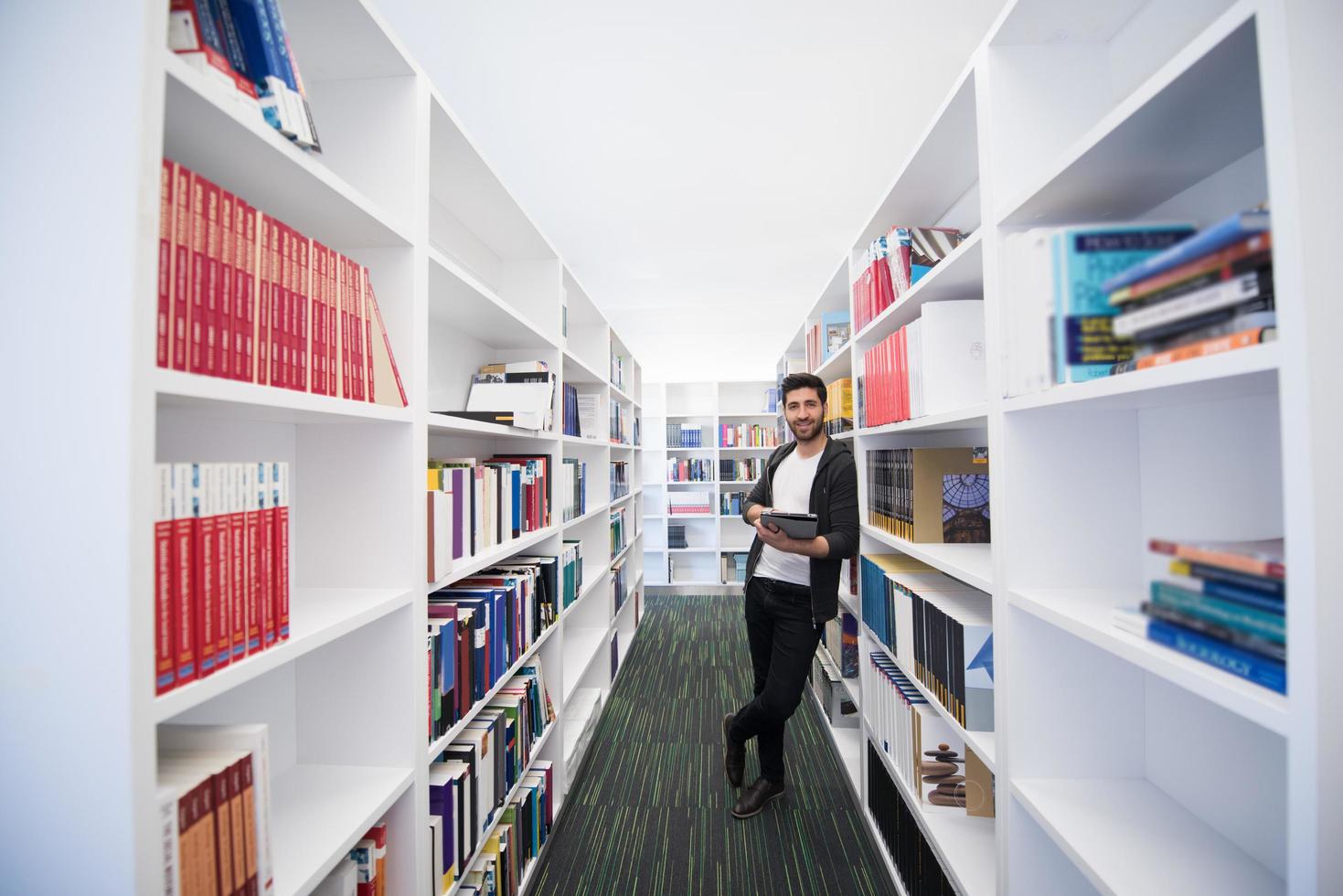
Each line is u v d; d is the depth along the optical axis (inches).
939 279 47.9
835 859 62.3
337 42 36.8
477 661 48.9
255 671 25.1
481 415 52.5
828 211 112.6
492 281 76.8
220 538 23.9
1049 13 35.8
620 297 169.5
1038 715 35.7
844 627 88.0
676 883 58.8
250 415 31.7
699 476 202.7
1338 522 17.6
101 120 20.1
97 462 19.6
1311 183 17.9
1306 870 17.4
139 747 19.6
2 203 20.5
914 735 52.4
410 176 39.8
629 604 142.0
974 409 40.1
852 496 66.5
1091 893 35.8
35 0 20.8
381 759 38.6
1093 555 35.5
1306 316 17.6
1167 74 22.2
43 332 20.0
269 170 29.0
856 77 72.5
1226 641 20.6
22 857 20.1
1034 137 37.7
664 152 90.3
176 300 22.2
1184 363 21.7
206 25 24.2
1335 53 18.2
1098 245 28.1
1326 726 17.3
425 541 40.5
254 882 25.2
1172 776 33.5
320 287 31.7
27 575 19.9
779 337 212.2
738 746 76.5
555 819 67.7
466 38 64.9
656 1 60.1
